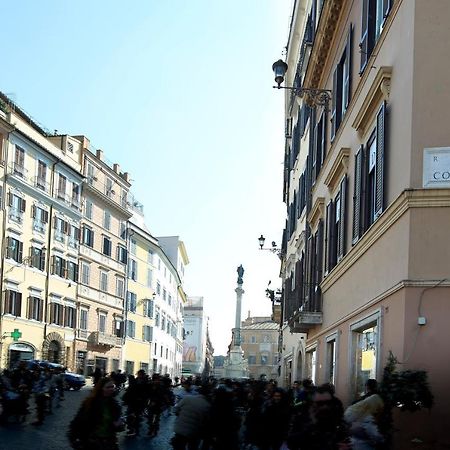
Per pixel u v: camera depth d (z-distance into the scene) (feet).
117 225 221.87
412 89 41.78
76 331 191.11
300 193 109.09
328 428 23.56
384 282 46.34
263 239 144.87
